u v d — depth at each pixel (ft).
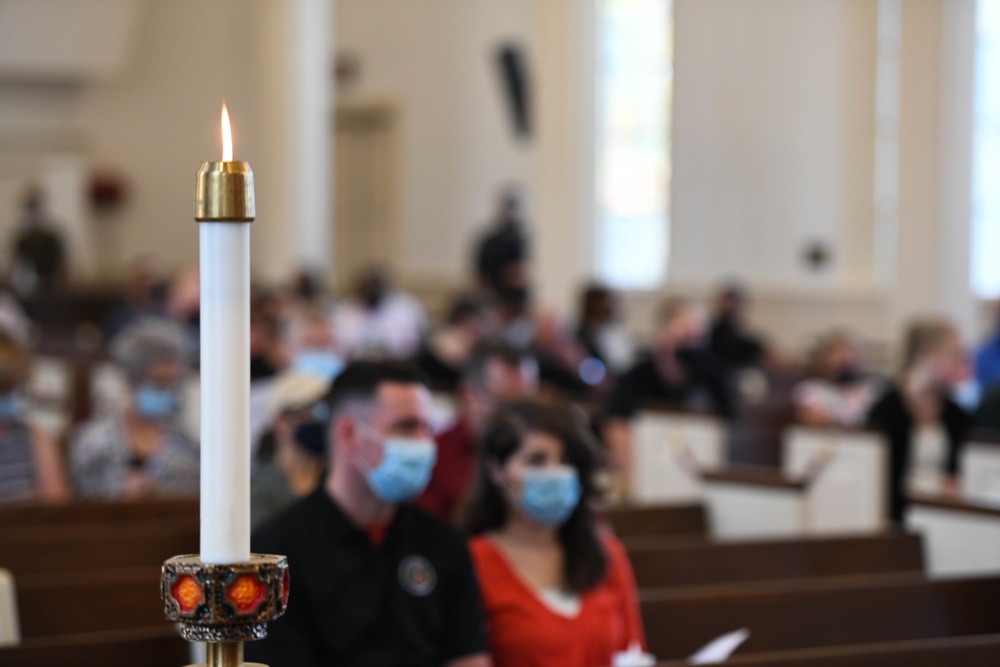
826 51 57.72
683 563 19.13
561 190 62.03
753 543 19.70
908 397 29.07
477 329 40.06
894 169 55.77
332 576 12.03
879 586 16.80
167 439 22.66
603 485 24.09
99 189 82.79
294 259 73.82
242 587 4.48
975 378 40.01
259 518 16.43
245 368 4.55
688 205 61.62
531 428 14.28
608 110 64.49
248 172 4.50
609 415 34.88
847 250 56.75
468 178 76.18
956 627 17.01
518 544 14.61
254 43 77.20
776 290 58.49
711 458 31.12
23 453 21.81
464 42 76.13
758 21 59.67
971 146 50.98
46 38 80.02
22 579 15.57
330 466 12.39
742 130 60.08
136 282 54.70
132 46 82.43
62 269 73.15
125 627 15.19
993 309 42.88
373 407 12.06
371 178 81.05
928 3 50.75
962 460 28.86
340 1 81.87
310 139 74.54
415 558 12.50
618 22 64.08
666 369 35.04
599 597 14.65
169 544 18.45
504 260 62.13
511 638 14.06
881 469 28.68
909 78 51.19
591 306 43.96
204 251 4.52
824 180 57.62
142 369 22.26
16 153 81.92
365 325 55.52
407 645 12.28
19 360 21.98
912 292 51.65
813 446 29.66
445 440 21.08
